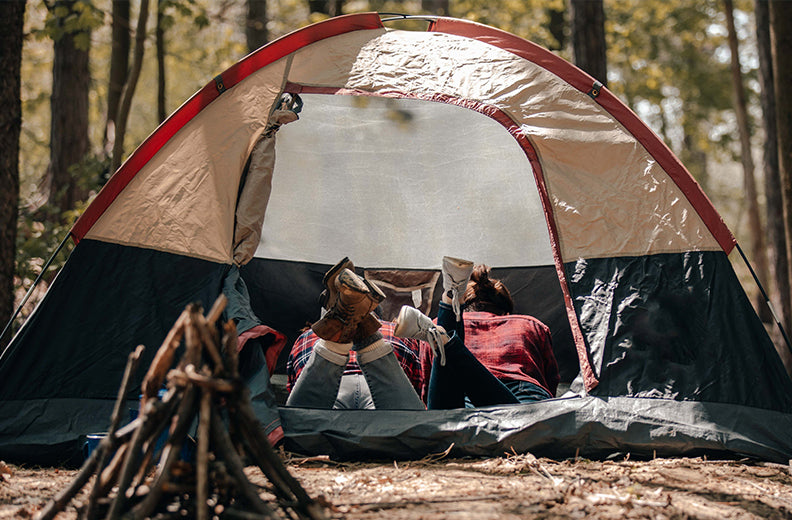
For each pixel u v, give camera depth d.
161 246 3.54
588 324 3.35
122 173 3.59
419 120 4.97
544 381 3.72
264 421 3.13
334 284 3.21
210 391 1.94
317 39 4.05
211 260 3.54
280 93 3.86
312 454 3.16
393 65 3.96
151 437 1.96
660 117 19.55
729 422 3.11
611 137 3.63
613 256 3.45
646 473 2.83
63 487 2.78
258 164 3.73
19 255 6.31
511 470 2.88
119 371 3.40
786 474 2.88
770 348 3.25
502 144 4.98
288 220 5.15
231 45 11.88
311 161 5.06
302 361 3.79
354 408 3.42
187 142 3.71
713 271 3.37
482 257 5.21
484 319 3.88
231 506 2.01
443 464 3.01
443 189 5.18
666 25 16.66
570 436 3.08
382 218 5.23
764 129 9.48
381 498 2.49
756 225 10.73
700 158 21.86
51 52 12.74
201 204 3.62
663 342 3.27
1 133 4.66
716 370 3.22
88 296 3.47
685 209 3.46
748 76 17.22
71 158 8.56
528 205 5.09
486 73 3.88
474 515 2.27
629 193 3.53
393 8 13.88
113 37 9.20
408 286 5.23
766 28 9.49
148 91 18.58
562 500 2.45
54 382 3.37
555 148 3.64
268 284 5.11
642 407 3.15
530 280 5.08
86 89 8.77
